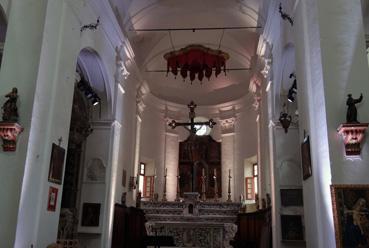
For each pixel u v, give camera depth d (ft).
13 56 25.86
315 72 24.89
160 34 57.26
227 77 67.56
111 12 39.32
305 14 27.27
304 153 26.89
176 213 55.06
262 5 44.62
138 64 55.72
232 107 66.64
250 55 56.80
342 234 20.65
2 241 22.89
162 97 67.31
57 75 28.04
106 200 41.04
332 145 22.30
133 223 51.03
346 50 23.80
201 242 54.24
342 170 21.88
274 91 40.29
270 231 42.98
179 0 49.49
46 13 26.71
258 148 54.03
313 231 24.77
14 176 23.80
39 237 25.25
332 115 22.76
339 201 21.11
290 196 38.14
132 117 53.47
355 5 24.57
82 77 40.52
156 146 64.90
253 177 61.00
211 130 67.72
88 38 35.12
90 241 39.96
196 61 47.70
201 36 58.95
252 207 58.18
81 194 41.11
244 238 54.24
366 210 20.89
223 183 63.93
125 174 49.32
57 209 28.04
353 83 23.22
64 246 30.60
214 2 49.83
